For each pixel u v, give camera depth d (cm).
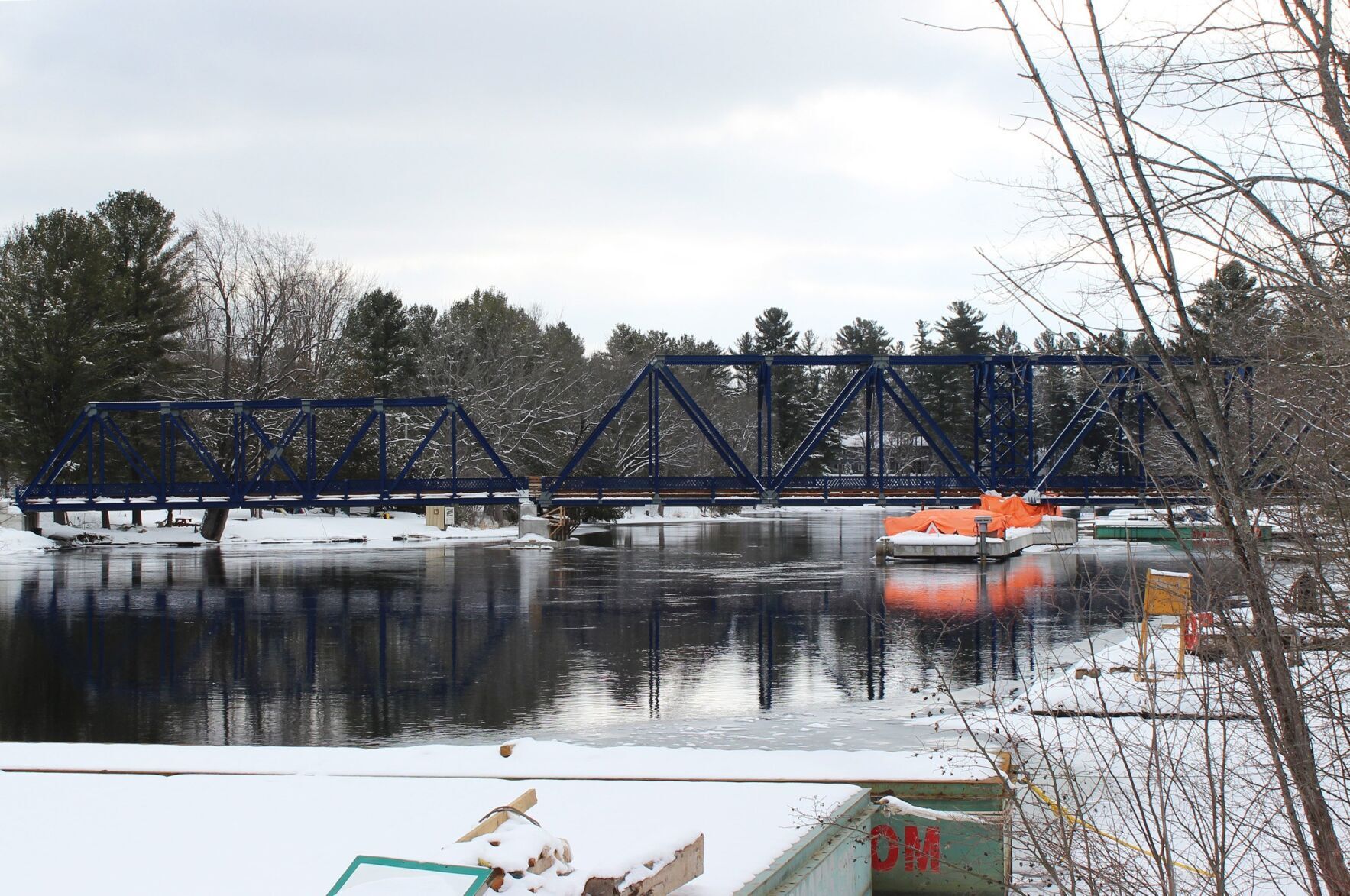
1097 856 702
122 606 3098
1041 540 4644
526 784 840
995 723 1289
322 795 813
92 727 1631
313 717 1683
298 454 7112
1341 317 579
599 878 491
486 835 493
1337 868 554
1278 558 696
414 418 7419
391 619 2795
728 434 10988
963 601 2919
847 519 9794
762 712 1662
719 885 579
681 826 706
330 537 6147
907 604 2884
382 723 1639
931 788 836
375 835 702
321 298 7588
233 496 4853
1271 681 570
